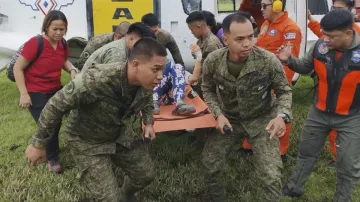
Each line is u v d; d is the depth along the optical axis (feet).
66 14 16.53
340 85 8.86
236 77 8.58
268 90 8.89
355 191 11.08
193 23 12.52
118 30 11.51
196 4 16.28
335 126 9.30
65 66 12.06
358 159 9.17
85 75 6.92
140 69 6.73
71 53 16.97
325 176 12.01
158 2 16.01
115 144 8.21
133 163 8.73
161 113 11.38
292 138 14.66
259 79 8.43
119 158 8.71
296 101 19.33
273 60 8.34
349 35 8.34
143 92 7.45
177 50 14.61
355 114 9.01
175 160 12.95
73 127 7.92
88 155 7.96
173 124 10.16
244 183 11.48
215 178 9.69
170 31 16.34
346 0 11.93
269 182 8.43
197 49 12.35
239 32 7.72
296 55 12.45
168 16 16.20
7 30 17.44
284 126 8.23
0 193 10.85
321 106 9.36
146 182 9.04
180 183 11.37
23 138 14.78
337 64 8.78
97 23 16.37
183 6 16.14
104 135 7.90
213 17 14.32
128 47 8.96
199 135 13.41
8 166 12.50
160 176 11.65
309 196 10.91
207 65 8.87
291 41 12.28
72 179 11.62
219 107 9.15
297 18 15.97
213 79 9.09
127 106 7.45
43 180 11.55
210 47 12.33
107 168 8.10
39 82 11.32
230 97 8.96
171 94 12.06
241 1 18.71
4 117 16.79
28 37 17.07
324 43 8.96
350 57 8.61
